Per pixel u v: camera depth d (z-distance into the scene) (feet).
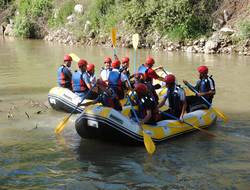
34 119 28.40
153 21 71.82
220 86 38.70
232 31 63.16
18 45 80.38
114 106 25.23
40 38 95.40
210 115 27.32
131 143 23.04
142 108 24.11
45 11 96.84
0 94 36.14
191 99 27.96
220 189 17.99
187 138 24.54
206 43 63.77
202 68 27.71
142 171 19.80
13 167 20.20
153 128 23.80
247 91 36.68
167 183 18.54
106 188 18.07
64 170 19.90
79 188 18.06
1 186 18.19
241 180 18.84
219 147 22.99
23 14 99.60
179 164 20.62
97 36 79.66
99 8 82.28
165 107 27.07
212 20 67.00
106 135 22.94
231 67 49.03
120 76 28.40
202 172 19.67
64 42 84.69
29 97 35.01
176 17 68.74
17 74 46.29
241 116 29.09
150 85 26.00
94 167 20.25
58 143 23.59
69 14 90.27
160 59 56.44
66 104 29.78
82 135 23.90
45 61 56.75
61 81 31.89
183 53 63.93
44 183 18.51
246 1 66.85
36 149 22.63
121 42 74.23
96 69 48.96
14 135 24.93
